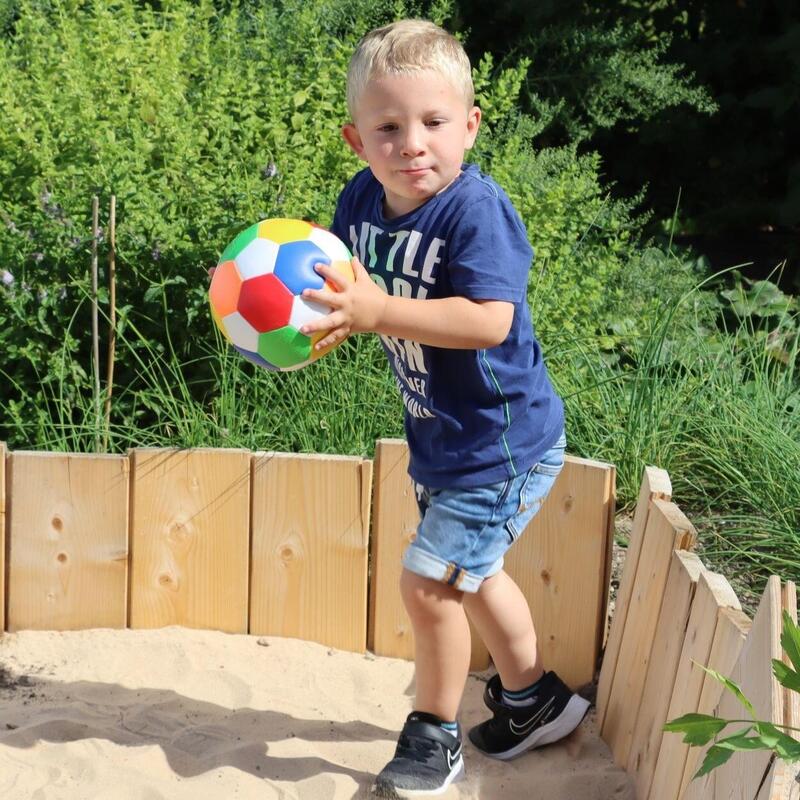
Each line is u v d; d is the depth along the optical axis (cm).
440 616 247
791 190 697
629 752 261
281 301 224
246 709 282
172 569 310
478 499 242
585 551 293
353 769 262
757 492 371
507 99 524
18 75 510
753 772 172
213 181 419
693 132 737
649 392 397
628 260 557
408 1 627
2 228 384
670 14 735
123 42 519
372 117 226
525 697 269
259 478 304
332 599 309
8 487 305
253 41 528
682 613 236
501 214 228
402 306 224
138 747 263
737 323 536
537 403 246
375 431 367
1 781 250
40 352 369
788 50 691
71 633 310
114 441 369
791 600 186
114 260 362
